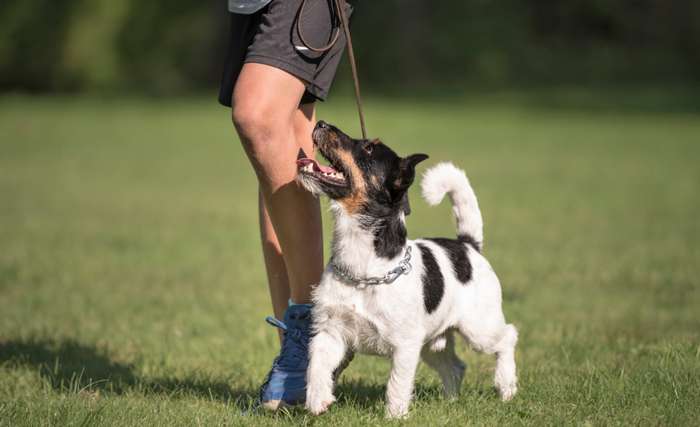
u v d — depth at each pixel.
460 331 6.53
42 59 54.00
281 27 5.69
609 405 6.21
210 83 60.12
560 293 11.01
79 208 19.14
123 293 11.30
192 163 27.98
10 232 15.94
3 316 9.88
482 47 62.72
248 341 8.71
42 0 53.44
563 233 15.90
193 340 8.84
